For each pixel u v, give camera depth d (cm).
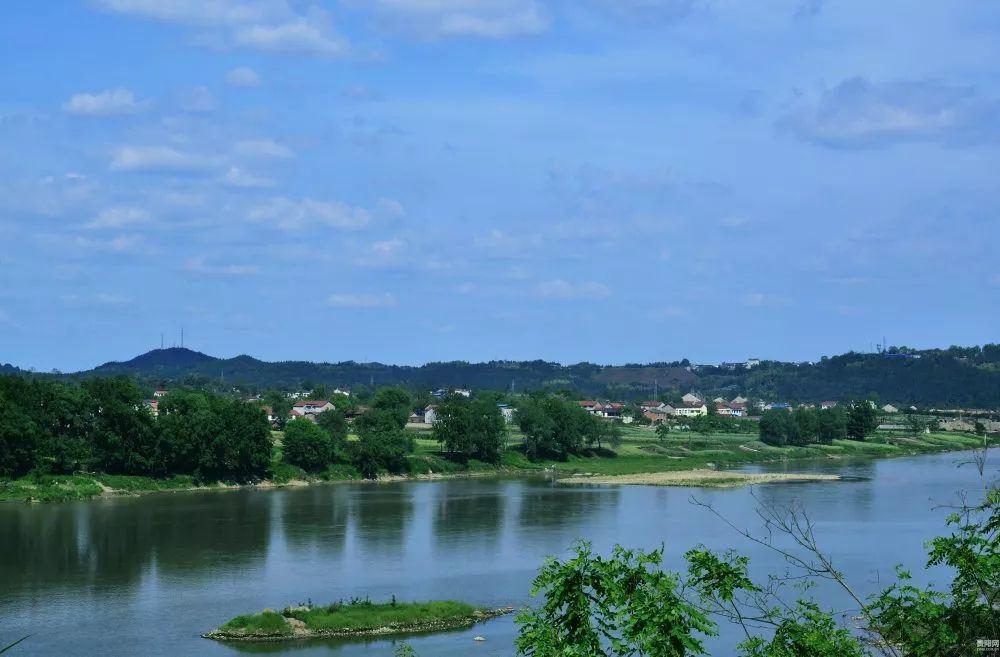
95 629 7900
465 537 12062
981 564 2505
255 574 9900
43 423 16700
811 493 16438
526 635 2653
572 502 15688
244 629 7756
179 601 8806
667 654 2503
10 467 16012
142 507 14888
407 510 14638
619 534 12125
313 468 19550
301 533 12381
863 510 13925
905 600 2602
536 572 9919
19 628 7931
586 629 2616
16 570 10069
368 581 9575
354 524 13150
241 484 18112
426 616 8112
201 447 17662
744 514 13812
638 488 18075
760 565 9581
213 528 12769
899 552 10294
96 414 17438
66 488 15888
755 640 2633
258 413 18700
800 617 2664
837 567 9388
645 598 2620
